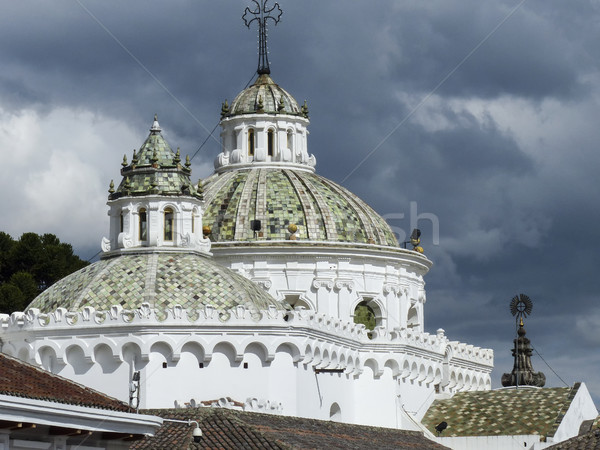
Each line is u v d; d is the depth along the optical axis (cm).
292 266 12675
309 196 13062
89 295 10688
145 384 10306
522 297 13925
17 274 14375
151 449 8706
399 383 12344
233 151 13700
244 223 12812
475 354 13875
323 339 11119
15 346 10656
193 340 10425
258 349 10600
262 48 14138
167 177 11238
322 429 10362
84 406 7244
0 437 6912
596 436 9238
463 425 12456
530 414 12394
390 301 12950
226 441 9069
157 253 11044
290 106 13800
